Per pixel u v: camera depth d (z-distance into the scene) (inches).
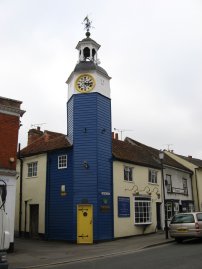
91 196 897.5
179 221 810.8
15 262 570.6
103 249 734.5
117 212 955.3
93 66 979.9
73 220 890.7
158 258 562.6
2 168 682.2
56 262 569.3
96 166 909.8
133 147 1223.5
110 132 985.5
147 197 1102.4
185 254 596.7
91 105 950.4
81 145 929.5
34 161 1034.1
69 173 928.9
